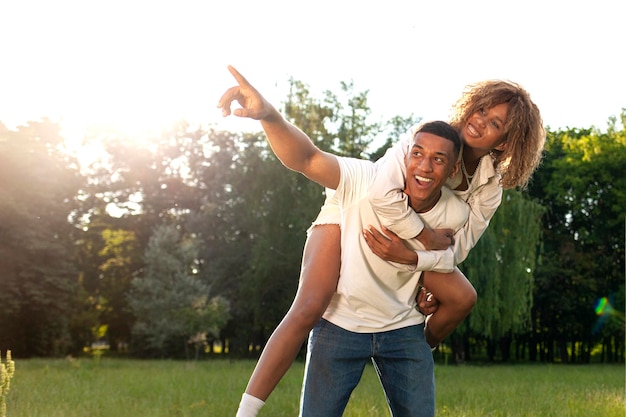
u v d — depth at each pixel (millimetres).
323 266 3834
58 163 42750
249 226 36781
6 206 38469
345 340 3898
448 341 39188
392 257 3734
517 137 3713
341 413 4023
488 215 3959
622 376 21953
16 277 39688
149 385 13578
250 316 39875
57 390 11625
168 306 36250
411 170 3588
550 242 46188
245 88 3426
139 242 48406
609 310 45375
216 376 16984
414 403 3986
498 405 10273
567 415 9250
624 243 45375
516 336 47062
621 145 43531
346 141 36438
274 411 8906
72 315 43188
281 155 3695
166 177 48312
